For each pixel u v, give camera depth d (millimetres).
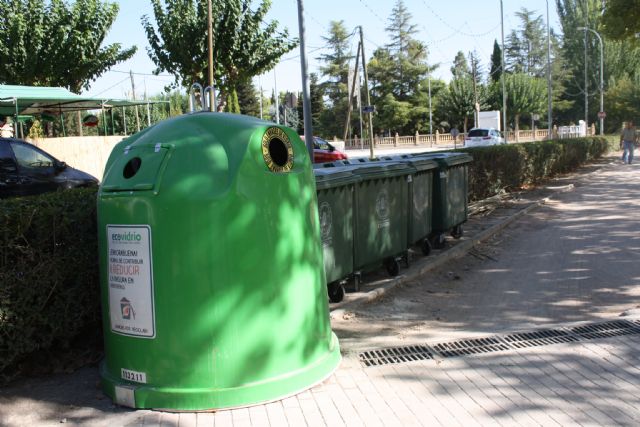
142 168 3953
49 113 19906
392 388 4156
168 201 3781
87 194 4742
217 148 3947
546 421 3637
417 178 8234
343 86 74188
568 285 7281
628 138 26703
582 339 5039
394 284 7281
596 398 3924
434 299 6902
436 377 4336
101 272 4184
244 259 3852
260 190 3934
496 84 73125
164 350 3861
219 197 3785
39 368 4547
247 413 3812
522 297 6875
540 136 68062
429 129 75000
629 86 63281
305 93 10383
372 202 7012
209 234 3773
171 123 4211
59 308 4355
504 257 9062
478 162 13703
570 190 17219
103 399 4098
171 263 3795
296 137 4383
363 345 5125
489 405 3867
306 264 4234
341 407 3877
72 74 20359
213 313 3814
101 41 20875
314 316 4316
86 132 34281
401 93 75500
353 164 7383
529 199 14992
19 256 4098
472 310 6422
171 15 21578
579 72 77625
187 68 22219
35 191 10711
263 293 3934
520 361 4594
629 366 4426
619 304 6410
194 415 3809
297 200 4188
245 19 22234
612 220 11578
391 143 57625
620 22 17141
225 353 3846
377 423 3662
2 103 16188
